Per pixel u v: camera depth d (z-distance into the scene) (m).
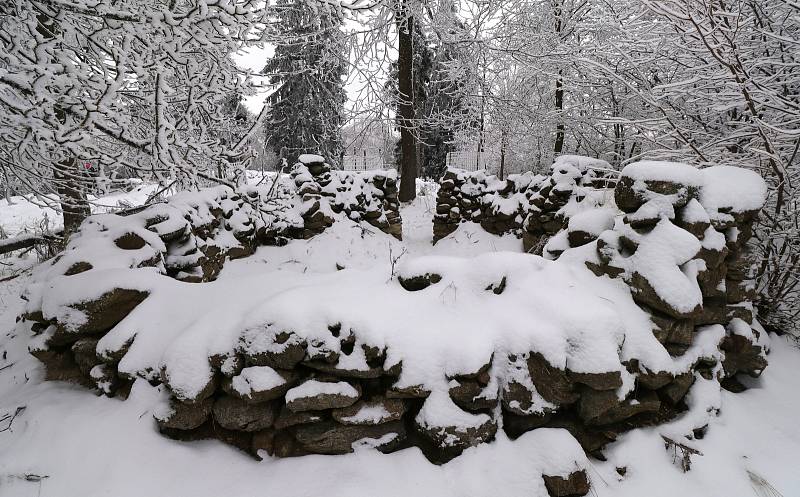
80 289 2.49
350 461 2.13
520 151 11.62
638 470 2.18
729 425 2.51
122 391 2.43
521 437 2.23
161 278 2.74
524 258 2.76
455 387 2.17
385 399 2.22
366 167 19.66
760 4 3.65
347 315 2.25
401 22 9.39
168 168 3.19
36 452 2.09
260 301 2.46
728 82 3.66
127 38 2.89
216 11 2.91
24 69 2.59
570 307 2.33
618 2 6.41
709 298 2.76
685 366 2.48
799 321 3.58
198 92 3.56
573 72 7.74
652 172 2.66
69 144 2.83
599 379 2.12
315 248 6.20
